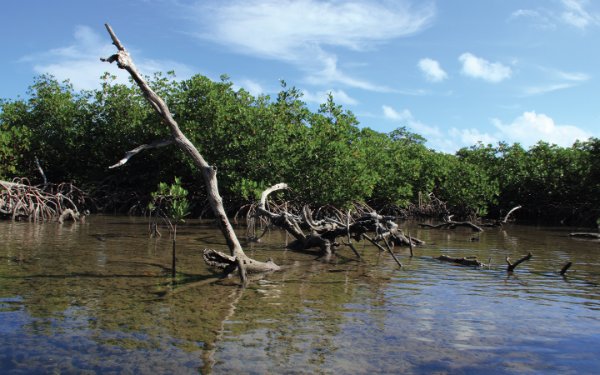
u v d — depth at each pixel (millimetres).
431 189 34875
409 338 5746
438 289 8578
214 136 24109
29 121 30469
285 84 24203
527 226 29188
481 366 4930
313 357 5031
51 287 7824
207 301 7207
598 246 16703
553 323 6523
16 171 26422
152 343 5293
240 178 22891
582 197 32938
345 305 7227
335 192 21281
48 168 30625
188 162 24609
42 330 5629
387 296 7914
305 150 21188
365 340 5625
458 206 33688
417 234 21156
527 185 35094
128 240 14672
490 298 7941
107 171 30031
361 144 26000
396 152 31984
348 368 4773
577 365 5004
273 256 12586
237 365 4754
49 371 4496
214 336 5590
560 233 23188
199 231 18375
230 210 25781
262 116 23266
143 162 29453
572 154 33750
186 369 4617
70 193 26078
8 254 11117
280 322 6223
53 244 13117
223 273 9500
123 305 6836
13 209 20328
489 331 6109
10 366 4586
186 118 25109
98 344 5219
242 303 7156
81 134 28953
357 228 13602
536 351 5402
